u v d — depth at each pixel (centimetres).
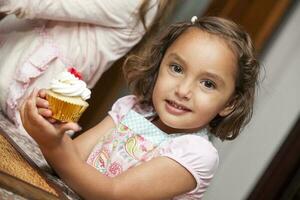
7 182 96
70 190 115
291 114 299
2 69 168
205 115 120
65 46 175
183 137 120
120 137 127
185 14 269
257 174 303
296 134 300
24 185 99
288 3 267
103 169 126
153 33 193
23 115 108
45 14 170
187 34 122
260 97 298
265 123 300
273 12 266
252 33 269
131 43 189
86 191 110
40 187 103
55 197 102
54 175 120
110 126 136
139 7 181
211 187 304
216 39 120
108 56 185
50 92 108
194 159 116
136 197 112
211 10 269
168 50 125
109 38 183
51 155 108
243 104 128
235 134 132
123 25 183
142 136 125
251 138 302
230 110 128
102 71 189
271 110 299
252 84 129
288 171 303
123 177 112
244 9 267
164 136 125
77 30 178
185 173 116
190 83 118
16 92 165
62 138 107
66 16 172
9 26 180
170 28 134
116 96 270
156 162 115
